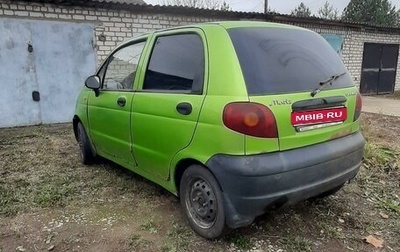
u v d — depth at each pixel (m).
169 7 8.16
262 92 2.17
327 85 2.49
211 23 2.61
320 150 2.34
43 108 7.27
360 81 13.23
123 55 3.45
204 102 2.30
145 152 2.91
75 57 7.42
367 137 5.71
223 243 2.45
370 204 3.15
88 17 7.42
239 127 2.09
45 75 7.16
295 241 2.49
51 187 3.52
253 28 2.53
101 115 3.59
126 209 3.03
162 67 2.82
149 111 2.78
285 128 2.18
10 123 6.95
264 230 2.63
